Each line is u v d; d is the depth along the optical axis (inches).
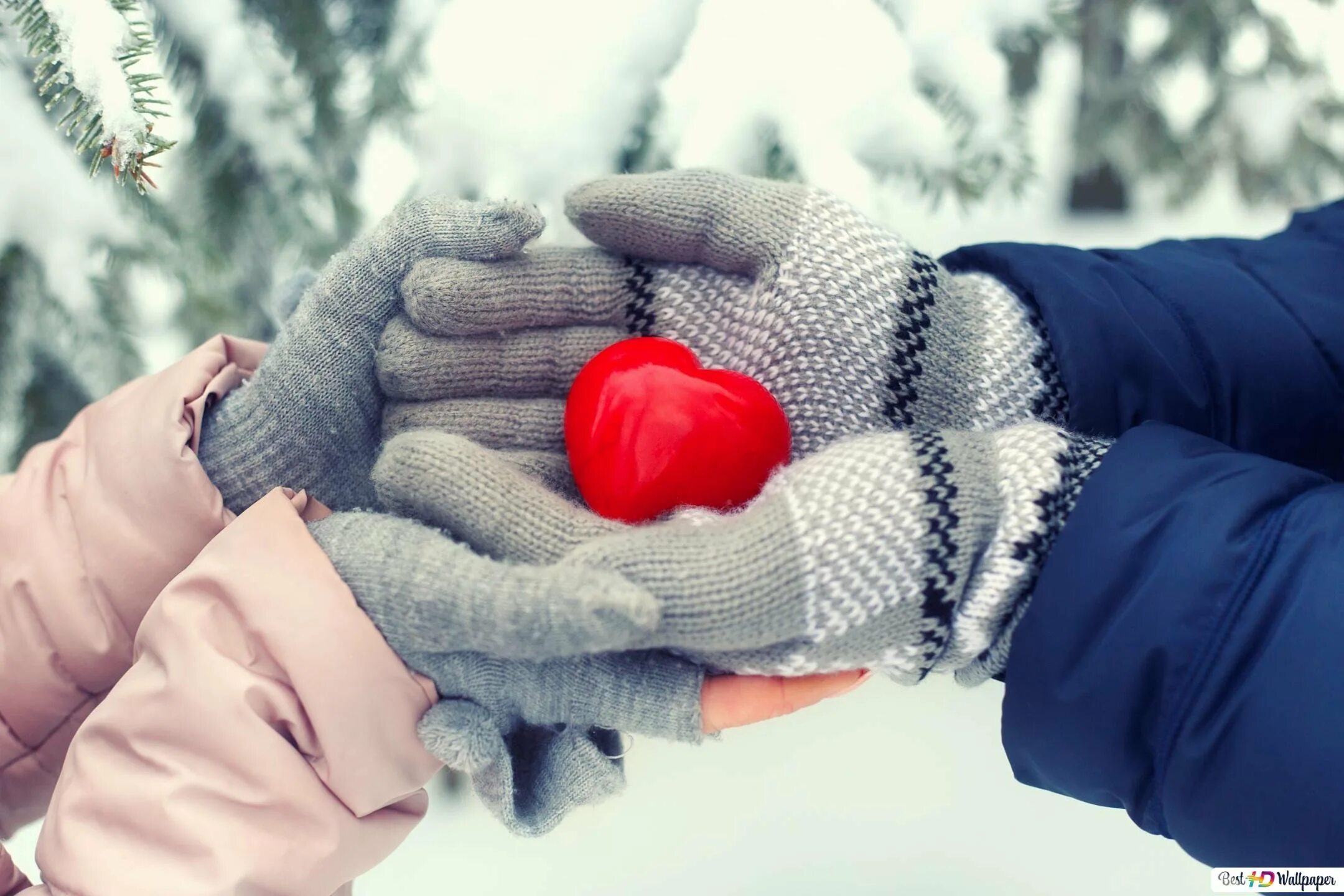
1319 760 26.0
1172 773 27.0
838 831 35.4
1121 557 27.0
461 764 28.0
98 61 28.1
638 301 29.9
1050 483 27.9
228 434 29.7
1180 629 26.8
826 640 27.6
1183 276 29.9
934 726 36.6
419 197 29.7
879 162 36.1
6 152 33.2
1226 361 29.3
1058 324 29.0
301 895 27.8
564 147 34.9
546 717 28.6
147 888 27.4
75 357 34.9
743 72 34.6
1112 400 29.0
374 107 35.2
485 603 27.1
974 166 36.5
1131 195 43.3
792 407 29.4
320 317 29.4
